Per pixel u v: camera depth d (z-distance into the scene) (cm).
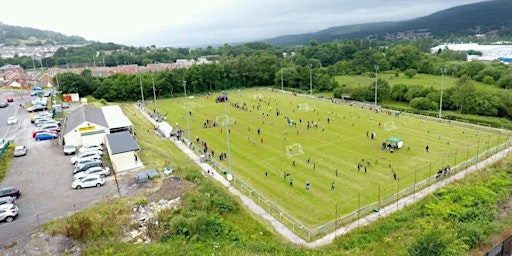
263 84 17175
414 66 17562
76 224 3597
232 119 9919
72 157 5866
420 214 4469
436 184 5316
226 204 4378
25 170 5422
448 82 14050
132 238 3609
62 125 8000
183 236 3644
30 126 8056
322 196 5138
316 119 9731
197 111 11300
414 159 6450
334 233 4169
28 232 3622
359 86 12975
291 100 12725
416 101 10788
